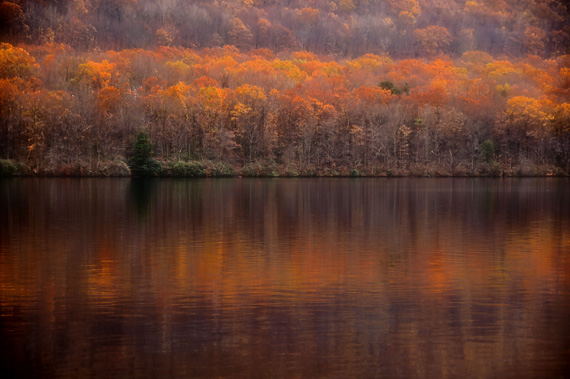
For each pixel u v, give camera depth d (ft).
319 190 247.09
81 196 203.72
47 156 332.80
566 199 205.87
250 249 101.40
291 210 165.48
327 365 50.78
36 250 98.48
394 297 70.49
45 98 344.90
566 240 113.09
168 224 132.77
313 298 69.92
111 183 278.46
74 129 338.54
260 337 56.90
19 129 335.88
